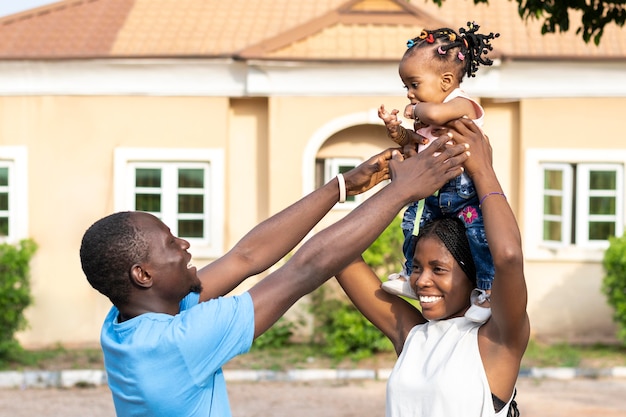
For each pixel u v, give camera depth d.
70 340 13.00
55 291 12.97
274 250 3.20
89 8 13.88
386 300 3.41
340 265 2.82
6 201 12.98
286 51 12.43
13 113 12.91
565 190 12.83
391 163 2.94
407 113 3.38
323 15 12.69
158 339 2.71
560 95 12.75
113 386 2.82
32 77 12.81
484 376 2.98
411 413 3.06
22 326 12.17
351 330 11.80
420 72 3.36
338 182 3.21
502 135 13.04
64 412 9.97
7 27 13.30
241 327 2.76
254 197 13.05
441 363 3.04
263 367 11.56
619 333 11.95
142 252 2.80
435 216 3.28
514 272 2.85
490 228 2.90
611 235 12.85
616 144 12.77
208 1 14.08
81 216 12.91
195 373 2.73
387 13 12.82
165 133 12.81
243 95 12.73
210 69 12.65
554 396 10.34
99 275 2.79
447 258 3.12
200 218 12.91
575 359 11.75
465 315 3.08
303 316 12.67
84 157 12.90
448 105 3.08
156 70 12.70
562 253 12.84
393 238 11.61
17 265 12.15
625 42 12.80
